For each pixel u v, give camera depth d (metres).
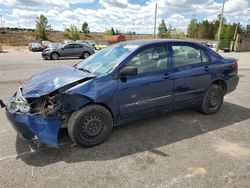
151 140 4.29
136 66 4.30
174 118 5.28
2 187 3.05
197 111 5.70
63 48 20.86
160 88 4.53
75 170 3.40
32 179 3.21
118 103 4.12
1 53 29.56
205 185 3.08
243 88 8.48
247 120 5.24
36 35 78.00
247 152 3.88
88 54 22.16
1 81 9.44
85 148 4.00
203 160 3.64
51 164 3.55
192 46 5.11
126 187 3.05
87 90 3.80
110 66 4.21
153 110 4.59
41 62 17.67
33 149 3.96
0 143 4.16
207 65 5.23
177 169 3.41
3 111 5.77
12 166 3.50
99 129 4.05
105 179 3.21
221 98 5.62
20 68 13.55
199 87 5.13
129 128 4.76
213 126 4.90
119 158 3.70
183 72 4.81
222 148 4.01
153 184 3.10
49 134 3.62
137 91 4.26
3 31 88.19
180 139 4.32
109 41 43.81
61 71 4.42
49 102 3.64
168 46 4.75
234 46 34.97
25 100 3.62
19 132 3.69
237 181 3.15
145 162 3.60
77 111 3.83
